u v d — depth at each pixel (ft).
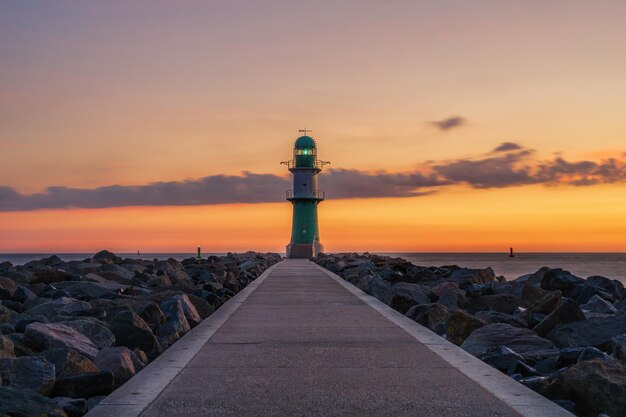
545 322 36.01
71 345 27.76
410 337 30.78
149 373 23.03
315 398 19.83
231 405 19.06
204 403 19.25
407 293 49.19
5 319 37.22
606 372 21.22
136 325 30.58
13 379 21.54
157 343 30.71
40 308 38.81
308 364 24.66
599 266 372.58
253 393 20.36
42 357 22.91
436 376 22.68
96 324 30.48
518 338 31.14
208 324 35.04
